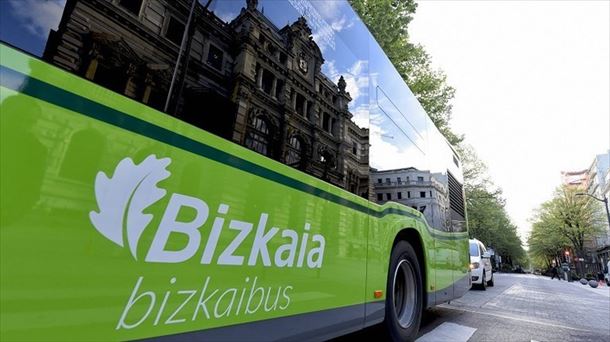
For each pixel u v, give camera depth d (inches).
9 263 41.9
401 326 150.6
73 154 48.6
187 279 61.6
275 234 83.0
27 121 44.9
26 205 43.6
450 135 782.5
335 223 108.5
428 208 193.9
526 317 281.9
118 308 51.8
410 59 579.5
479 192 1341.0
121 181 53.6
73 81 50.4
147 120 58.7
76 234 47.9
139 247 54.9
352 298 113.2
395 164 160.7
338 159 115.4
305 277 92.0
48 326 44.5
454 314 272.1
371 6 477.1
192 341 61.5
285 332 82.9
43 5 49.3
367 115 139.2
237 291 71.2
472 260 538.3
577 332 232.2
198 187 65.3
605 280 1499.8
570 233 2103.8
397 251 153.3
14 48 45.3
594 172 3004.4
